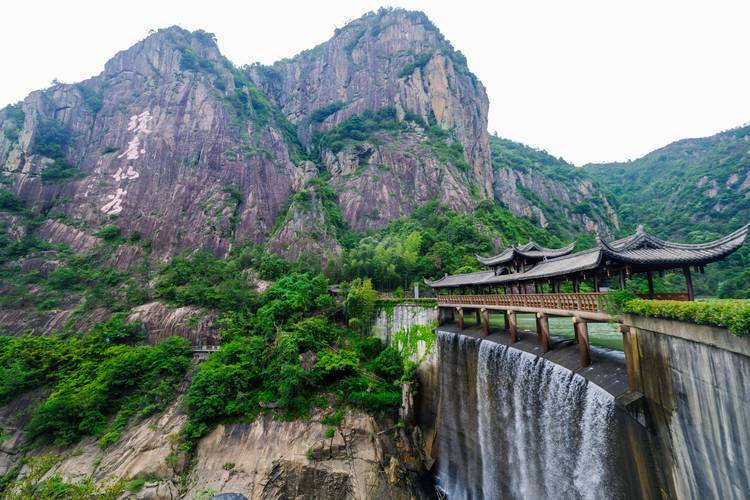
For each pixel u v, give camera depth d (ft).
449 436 115.96
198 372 143.74
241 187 314.35
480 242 246.06
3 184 278.46
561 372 71.77
